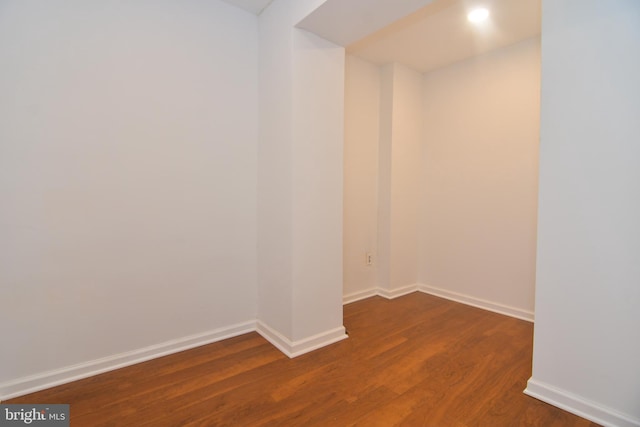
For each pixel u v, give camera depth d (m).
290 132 2.07
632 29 1.31
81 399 1.61
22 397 1.62
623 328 1.38
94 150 1.79
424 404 1.60
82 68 1.75
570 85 1.47
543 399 1.61
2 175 1.57
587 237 1.45
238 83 2.32
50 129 1.67
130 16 1.88
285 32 2.10
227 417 1.50
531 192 2.72
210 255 2.24
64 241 1.73
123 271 1.91
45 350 1.70
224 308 2.32
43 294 1.68
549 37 1.52
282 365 1.96
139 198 1.95
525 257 2.76
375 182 3.36
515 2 2.18
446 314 2.84
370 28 2.04
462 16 2.37
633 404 1.36
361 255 3.27
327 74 2.22
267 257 2.34
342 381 1.79
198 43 2.14
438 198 3.38
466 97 3.13
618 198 1.37
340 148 2.33
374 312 2.89
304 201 2.13
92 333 1.82
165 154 2.03
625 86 1.33
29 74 1.61
